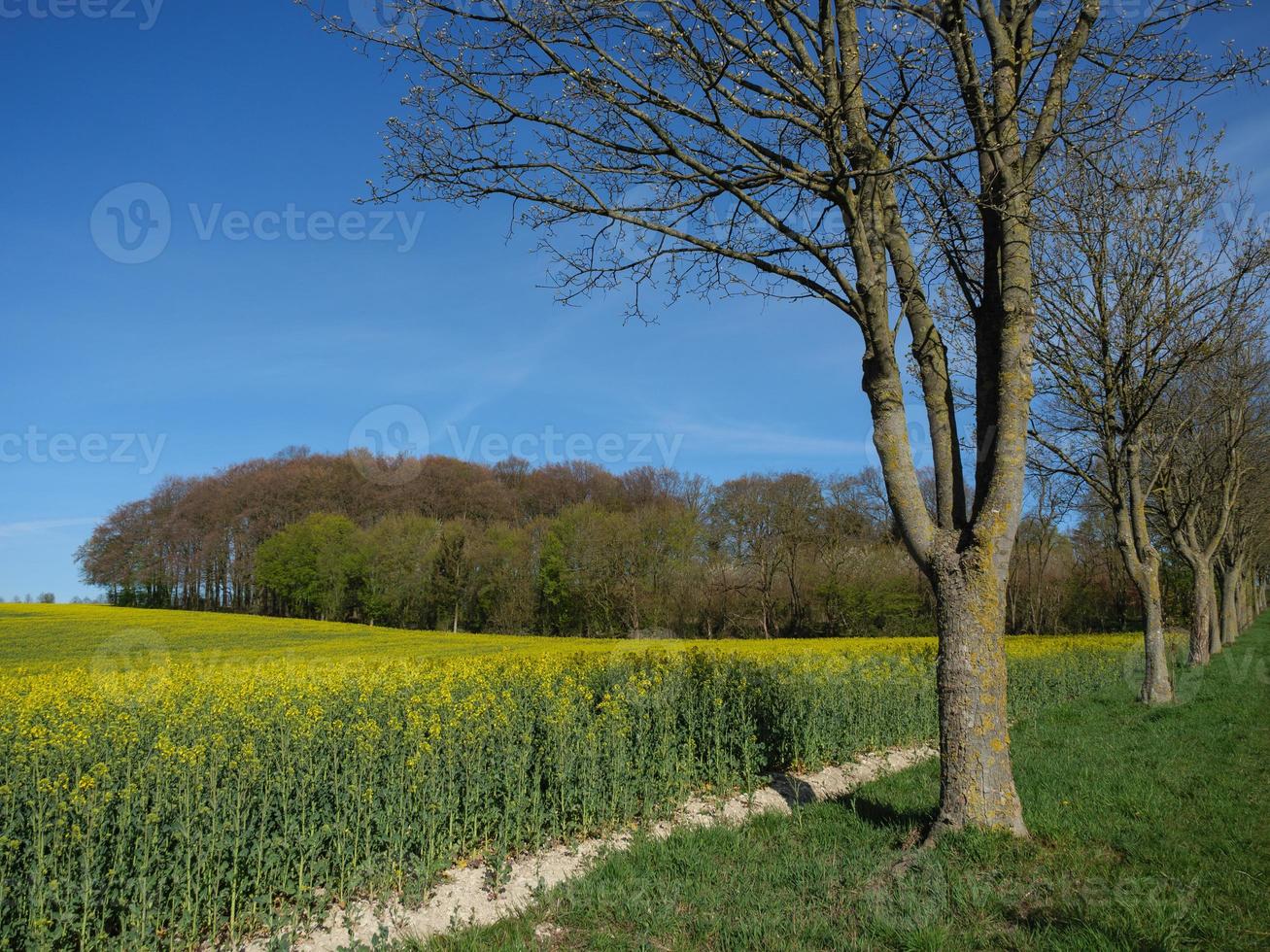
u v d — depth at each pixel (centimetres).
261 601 5644
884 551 4644
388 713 757
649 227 697
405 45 637
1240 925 441
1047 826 612
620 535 4578
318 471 5309
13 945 423
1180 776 823
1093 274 1428
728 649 2416
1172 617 4266
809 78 656
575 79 651
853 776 965
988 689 590
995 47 658
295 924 494
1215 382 1784
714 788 827
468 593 5012
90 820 459
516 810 625
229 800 525
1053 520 1861
